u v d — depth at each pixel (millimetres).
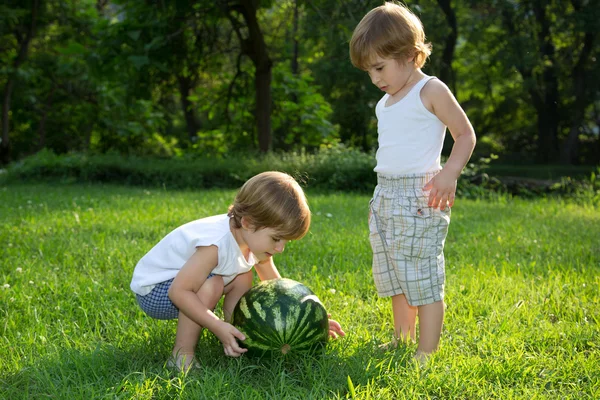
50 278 4660
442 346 3252
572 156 34562
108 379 2799
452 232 7055
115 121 26844
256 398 2584
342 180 13984
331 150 16422
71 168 16156
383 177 3377
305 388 2729
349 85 23672
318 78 22656
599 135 37906
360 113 25406
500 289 4387
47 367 2945
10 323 3670
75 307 4047
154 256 3230
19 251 5672
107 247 5777
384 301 4156
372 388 2678
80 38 23438
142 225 7066
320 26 15562
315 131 20688
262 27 22484
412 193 3234
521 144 40688
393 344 3324
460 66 37000
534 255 5754
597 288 4406
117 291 4328
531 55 26922
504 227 7367
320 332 3045
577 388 2805
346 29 14539
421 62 3283
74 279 4664
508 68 27609
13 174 16078
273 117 21094
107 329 3590
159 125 29000
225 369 2955
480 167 15031
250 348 2977
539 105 33719
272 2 18516
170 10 15586
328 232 6668
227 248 3037
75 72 24094
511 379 2889
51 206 9305
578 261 5355
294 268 4969
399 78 3232
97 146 29172
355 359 2963
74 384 2771
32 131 29891
